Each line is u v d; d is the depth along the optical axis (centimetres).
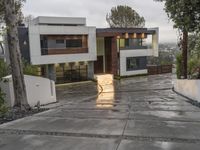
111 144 609
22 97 1298
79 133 709
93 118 907
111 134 691
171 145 594
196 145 593
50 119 901
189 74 2456
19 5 1844
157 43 4219
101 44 4109
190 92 1731
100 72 4141
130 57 3984
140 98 1817
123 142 621
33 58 3272
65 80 3612
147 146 589
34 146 613
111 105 1362
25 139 666
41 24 3625
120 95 2247
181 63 2520
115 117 921
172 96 1944
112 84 3384
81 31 3616
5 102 1379
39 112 1134
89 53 3703
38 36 3288
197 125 779
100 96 2280
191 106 1230
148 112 1032
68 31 3506
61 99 2203
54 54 3428
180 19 1124
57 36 3453
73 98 2272
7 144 632
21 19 3534
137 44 4091
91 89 3027
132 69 4047
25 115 1039
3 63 1523
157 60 5259
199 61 2394
